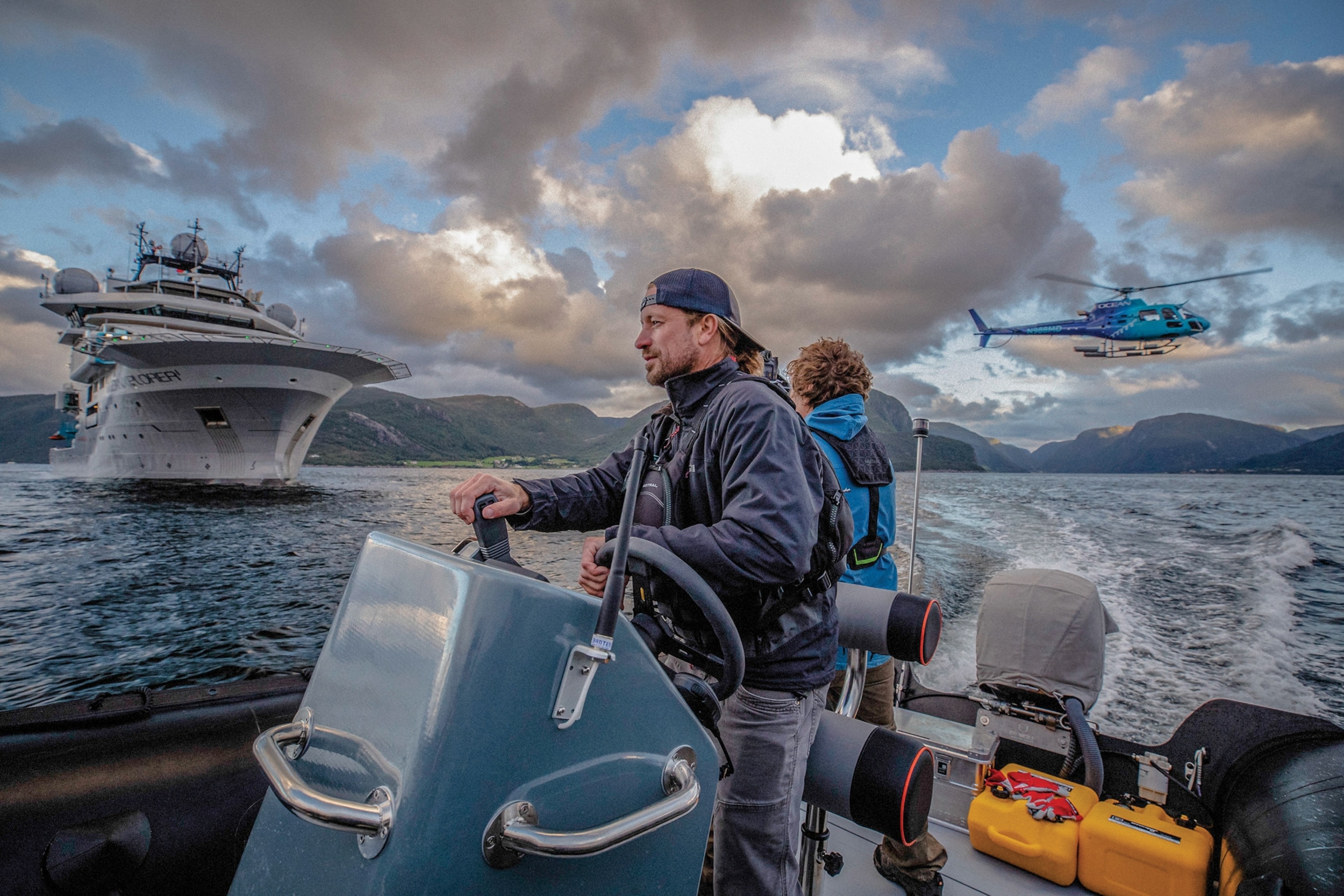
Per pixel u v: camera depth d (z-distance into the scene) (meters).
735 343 1.10
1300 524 12.63
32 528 19.16
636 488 0.69
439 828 0.51
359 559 0.71
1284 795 1.35
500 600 0.55
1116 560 8.73
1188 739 1.91
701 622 0.89
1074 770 1.97
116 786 1.23
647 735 0.69
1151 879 1.59
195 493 32.03
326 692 0.67
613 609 0.62
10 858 1.08
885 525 1.92
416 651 0.56
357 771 0.58
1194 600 6.68
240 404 32.72
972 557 8.77
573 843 0.53
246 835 1.30
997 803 1.85
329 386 33.34
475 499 0.99
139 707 1.42
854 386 1.94
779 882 0.94
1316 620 6.04
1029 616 2.16
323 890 0.57
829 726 1.02
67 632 8.08
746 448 0.87
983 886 1.71
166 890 1.19
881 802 0.91
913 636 1.19
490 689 0.54
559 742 0.60
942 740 2.10
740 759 0.95
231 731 1.42
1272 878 1.17
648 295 1.08
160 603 9.77
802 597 0.94
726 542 0.80
